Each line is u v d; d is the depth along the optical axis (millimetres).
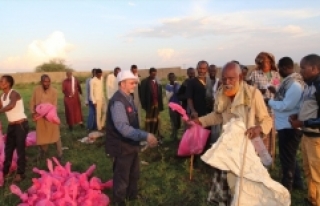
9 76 6309
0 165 6574
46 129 7457
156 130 9492
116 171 5020
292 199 5324
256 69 6328
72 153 8336
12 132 6426
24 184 6328
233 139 3844
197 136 6305
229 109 4133
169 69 45031
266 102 5984
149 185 6113
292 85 5059
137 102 10914
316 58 4188
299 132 5230
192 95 6828
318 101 4145
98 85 11359
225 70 3920
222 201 4102
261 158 4047
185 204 5371
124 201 5086
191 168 6383
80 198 4859
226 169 3820
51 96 7594
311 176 4422
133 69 10922
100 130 11445
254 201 3705
